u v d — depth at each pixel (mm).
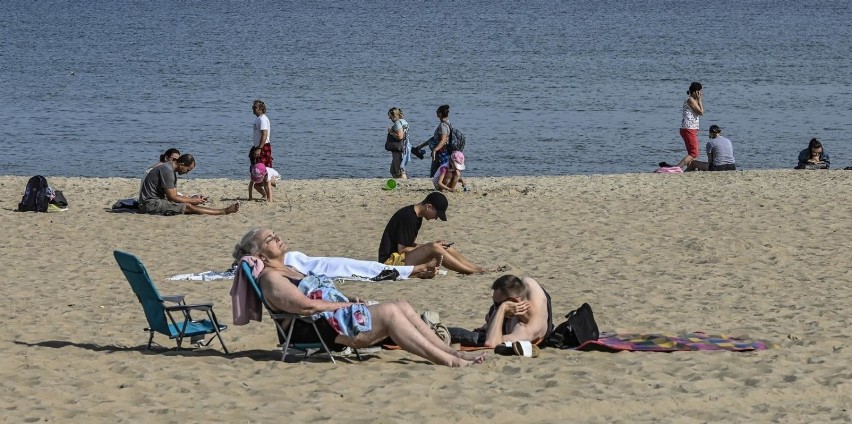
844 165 47750
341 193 32250
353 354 13500
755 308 16781
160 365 12914
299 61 103188
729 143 37812
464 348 13852
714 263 21125
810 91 77688
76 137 55719
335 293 13352
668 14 190375
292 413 10750
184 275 20000
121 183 34531
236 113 65875
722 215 26844
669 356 13297
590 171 46062
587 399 11234
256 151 30156
